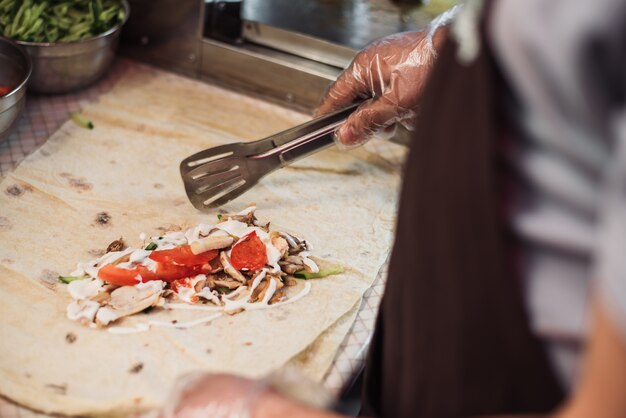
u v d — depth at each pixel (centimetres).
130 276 84
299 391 61
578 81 43
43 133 102
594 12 41
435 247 57
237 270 86
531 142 49
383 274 90
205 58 112
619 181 39
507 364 55
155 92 111
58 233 89
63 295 83
